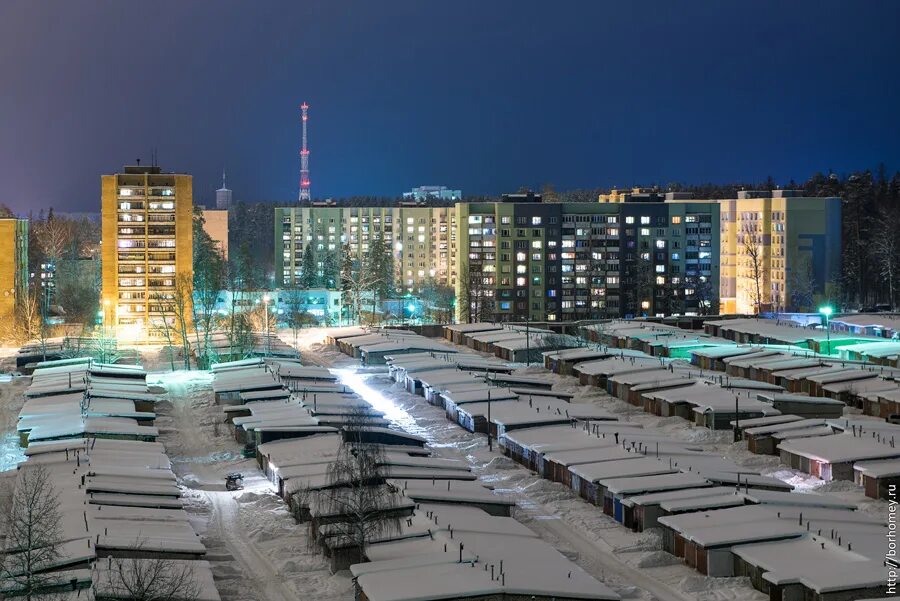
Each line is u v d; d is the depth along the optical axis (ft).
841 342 564.71
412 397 460.96
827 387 443.73
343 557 248.73
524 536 256.32
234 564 258.57
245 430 369.71
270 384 437.58
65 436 355.15
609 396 466.70
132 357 566.36
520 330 615.16
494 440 387.14
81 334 617.21
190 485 333.42
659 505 279.28
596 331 615.98
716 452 372.99
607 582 244.63
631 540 273.13
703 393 426.92
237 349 550.36
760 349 536.01
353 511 250.98
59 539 236.63
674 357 557.74
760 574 237.25
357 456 284.00
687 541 256.52
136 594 205.57
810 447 347.36
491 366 504.84
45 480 281.95
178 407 449.48
